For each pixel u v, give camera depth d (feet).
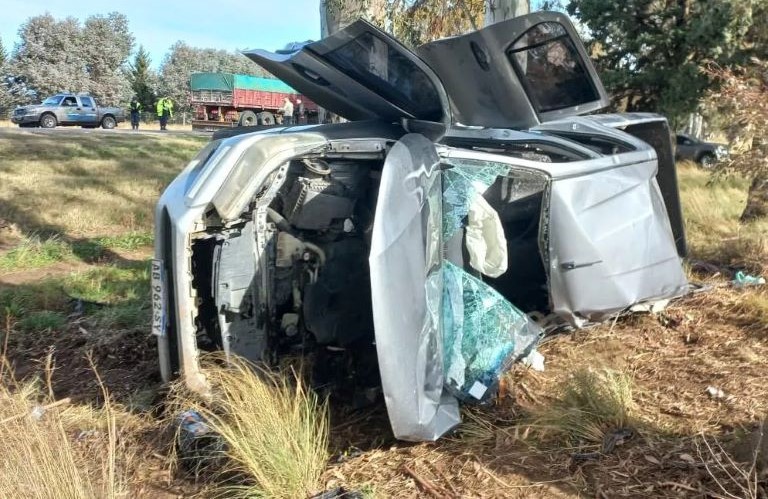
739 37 56.85
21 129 88.07
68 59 199.52
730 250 25.98
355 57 14.32
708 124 63.52
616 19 60.90
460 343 13.00
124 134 87.92
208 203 12.37
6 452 10.22
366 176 14.15
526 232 17.16
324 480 11.13
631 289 16.14
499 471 11.18
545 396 13.87
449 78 16.84
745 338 16.93
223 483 11.14
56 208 39.32
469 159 14.49
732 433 11.98
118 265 27.91
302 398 12.16
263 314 13.26
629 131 20.52
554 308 15.39
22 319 20.66
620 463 11.18
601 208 15.90
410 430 10.80
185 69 216.13
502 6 23.63
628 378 14.39
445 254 14.01
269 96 133.80
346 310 13.42
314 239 13.83
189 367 12.42
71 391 15.64
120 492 10.68
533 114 17.02
